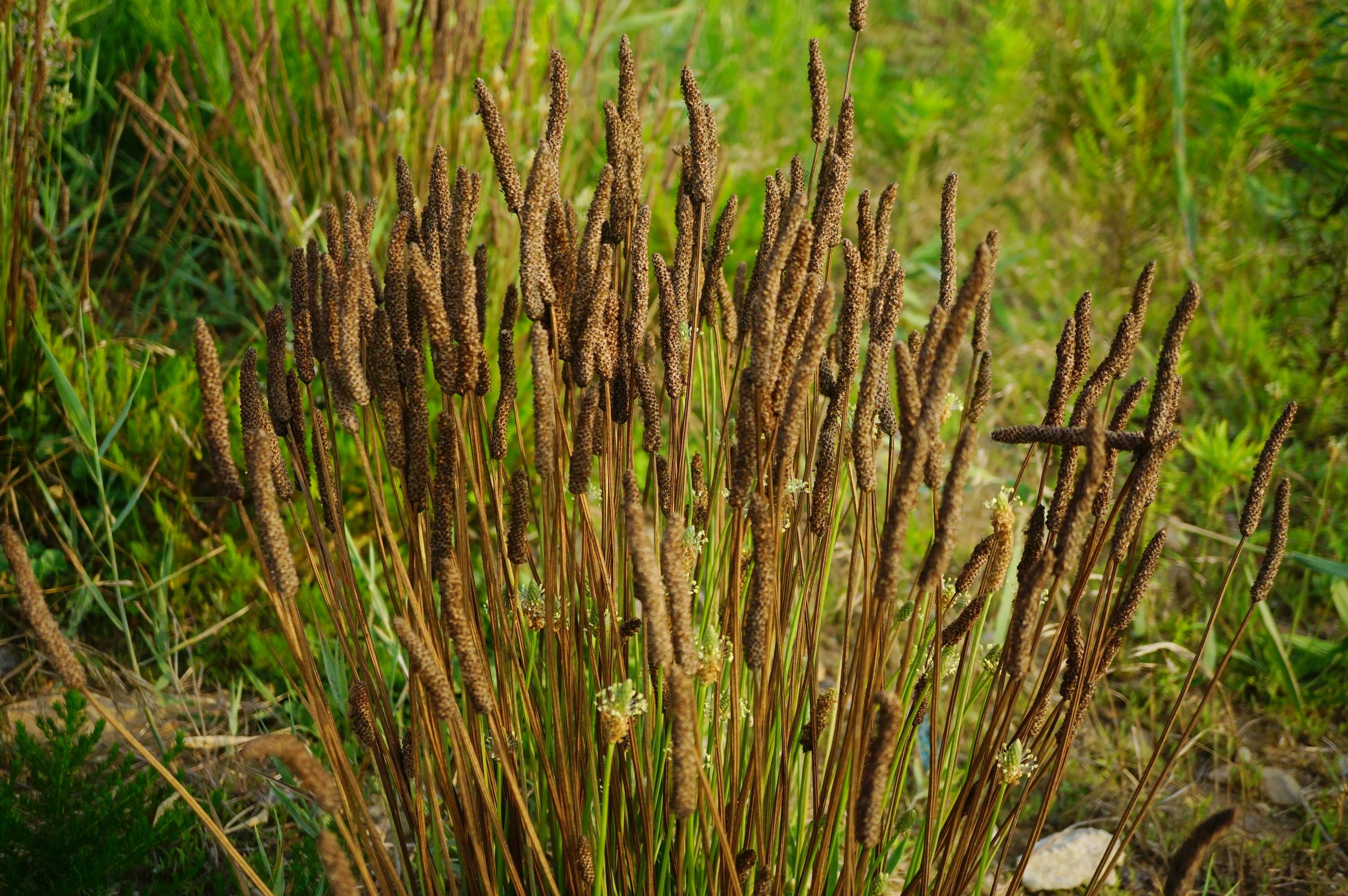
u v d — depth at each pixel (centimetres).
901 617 57
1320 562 89
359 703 55
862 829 47
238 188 110
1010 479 116
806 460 60
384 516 51
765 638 49
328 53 106
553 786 56
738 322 59
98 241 114
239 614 85
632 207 58
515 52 111
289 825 77
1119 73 154
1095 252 148
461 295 49
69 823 66
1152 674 95
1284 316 127
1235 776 89
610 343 53
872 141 162
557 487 55
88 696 46
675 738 46
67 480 93
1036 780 58
